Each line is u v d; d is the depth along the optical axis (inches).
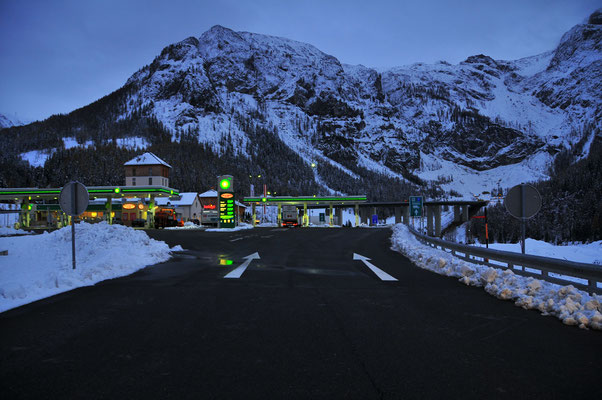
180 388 119.2
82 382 123.1
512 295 256.1
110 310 223.1
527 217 370.3
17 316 207.9
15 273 355.3
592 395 116.4
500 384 124.0
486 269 308.5
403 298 262.2
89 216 2384.4
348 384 123.0
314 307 233.9
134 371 132.5
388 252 631.8
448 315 215.3
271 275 370.3
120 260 406.0
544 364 141.7
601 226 4726.9
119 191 2057.1
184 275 367.6
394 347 159.9
